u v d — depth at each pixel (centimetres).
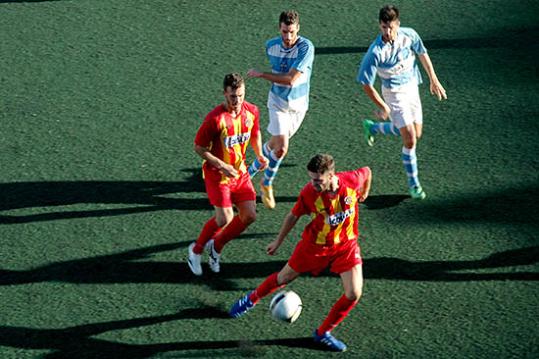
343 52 4888
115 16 5300
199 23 5206
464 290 3372
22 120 4419
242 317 3300
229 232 3416
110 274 3506
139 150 4209
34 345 3183
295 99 3762
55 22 5250
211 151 3378
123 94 4603
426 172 4009
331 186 2988
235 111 3334
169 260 3578
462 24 5128
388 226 3709
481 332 3184
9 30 5178
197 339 3203
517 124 4288
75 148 4222
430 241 3616
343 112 4422
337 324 3144
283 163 4103
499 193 3856
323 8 5316
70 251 3625
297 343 3181
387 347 3150
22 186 3991
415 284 3416
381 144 4200
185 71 4775
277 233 3722
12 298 3391
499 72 4688
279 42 3744
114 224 3769
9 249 3634
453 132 4259
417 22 5166
